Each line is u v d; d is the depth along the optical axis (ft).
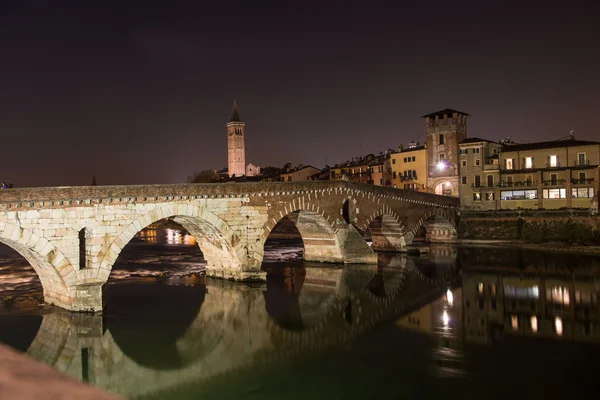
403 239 274.98
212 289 173.68
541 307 148.36
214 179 546.26
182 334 122.62
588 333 121.29
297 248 304.50
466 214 327.88
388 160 402.72
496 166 345.72
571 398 84.53
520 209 315.37
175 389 89.51
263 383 91.97
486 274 206.69
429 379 92.94
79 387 14.94
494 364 100.58
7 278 180.34
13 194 119.96
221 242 181.78
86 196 133.28
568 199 314.96
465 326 128.98
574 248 266.57
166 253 270.46
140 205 147.23
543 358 103.91
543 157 332.19
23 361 16.51
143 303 151.94
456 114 360.89
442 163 363.35
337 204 226.38
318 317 140.46
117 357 106.01
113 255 140.87
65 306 137.18
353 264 229.86
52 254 128.26
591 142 325.62
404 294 170.50
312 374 96.12
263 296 165.99
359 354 107.76
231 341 117.91
